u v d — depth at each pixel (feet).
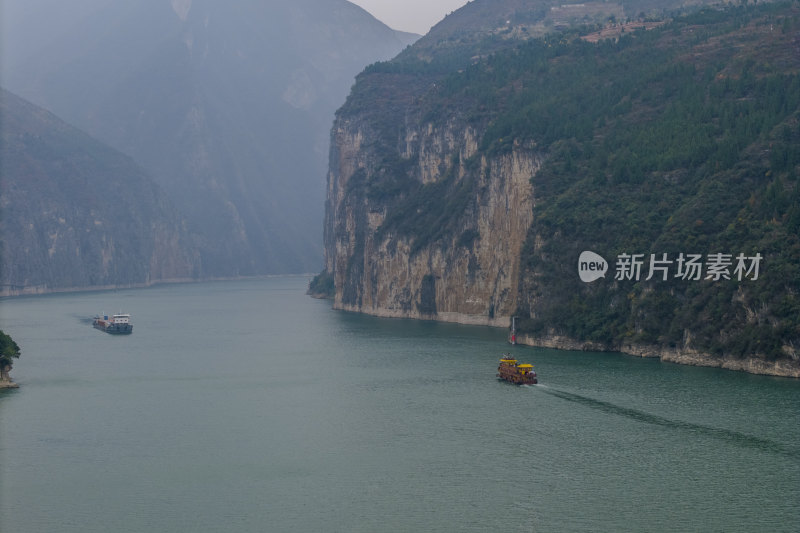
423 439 398.42
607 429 402.93
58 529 305.94
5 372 544.62
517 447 382.01
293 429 422.41
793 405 427.74
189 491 338.95
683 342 542.57
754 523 299.58
